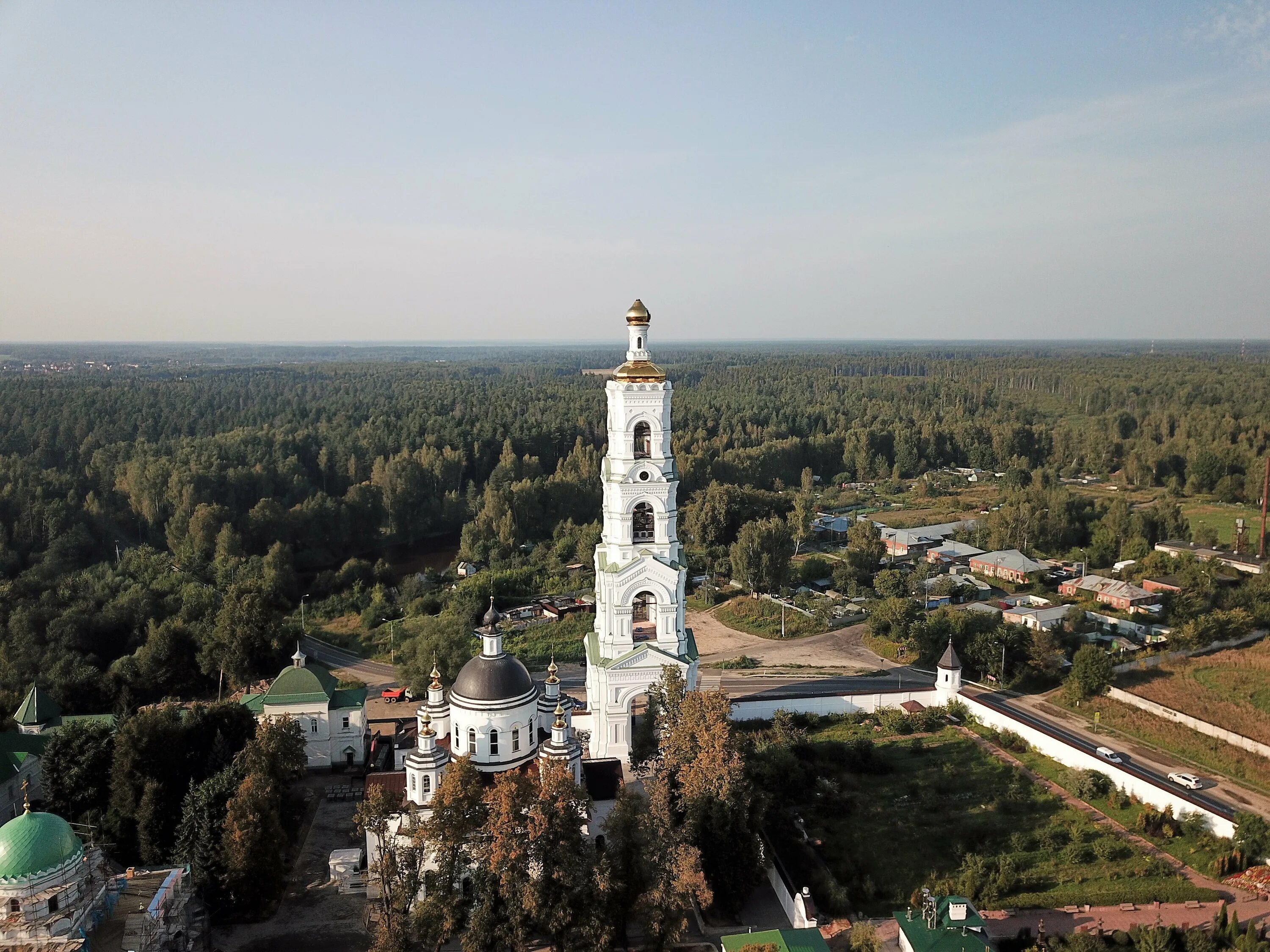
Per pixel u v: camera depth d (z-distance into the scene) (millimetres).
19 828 49562
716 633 127750
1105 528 161875
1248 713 92125
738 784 61938
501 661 68188
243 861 58844
